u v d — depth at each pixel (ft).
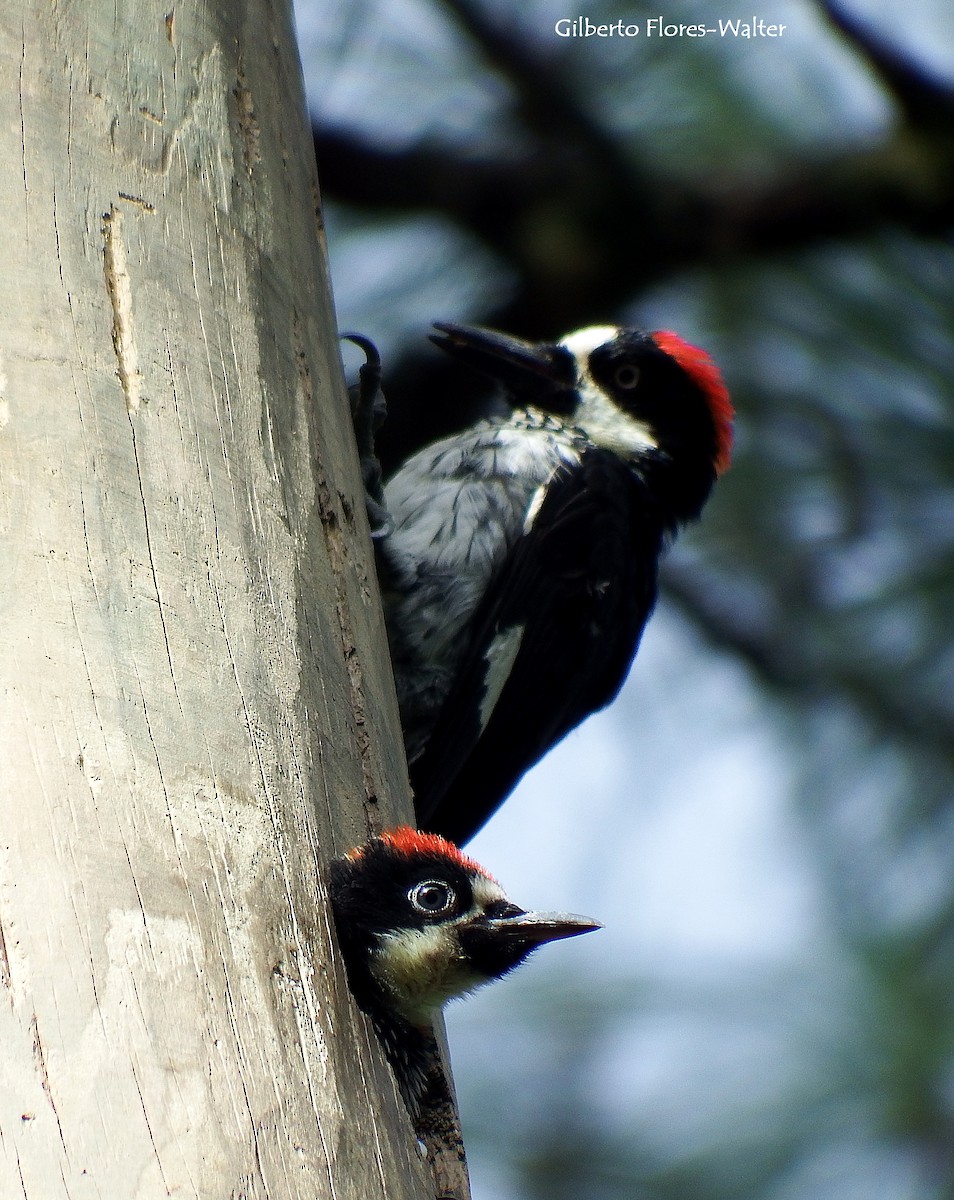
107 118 18.81
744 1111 31.55
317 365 20.68
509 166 35.88
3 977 13.84
